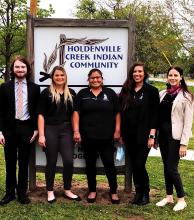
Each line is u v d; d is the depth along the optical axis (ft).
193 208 19.62
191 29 105.91
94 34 20.77
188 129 18.58
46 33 20.72
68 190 20.43
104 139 19.40
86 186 22.95
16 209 18.85
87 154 19.86
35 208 18.99
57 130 19.63
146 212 18.94
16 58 19.02
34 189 21.57
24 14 90.02
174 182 19.26
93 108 19.31
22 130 19.11
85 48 20.84
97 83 19.42
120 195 21.27
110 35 20.77
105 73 21.01
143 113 19.11
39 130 19.40
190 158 31.48
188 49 106.93
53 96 19.39
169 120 19.08
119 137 19.88
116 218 18.12
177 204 19.43
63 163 19.98
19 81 19.08
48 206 19.29
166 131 18.99
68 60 20.89
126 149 20.27
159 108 19.34
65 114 19.69
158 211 19.07
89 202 20.10
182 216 18.53
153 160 30.71
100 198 20.74
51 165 19.75
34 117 19.43
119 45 20.83
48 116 19.62
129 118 19.25
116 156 21.03
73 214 18.42
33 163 21.34
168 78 18.99
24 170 19.51
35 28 20.70
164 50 110.63
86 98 19.48
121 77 21.01
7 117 19.15
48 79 20.93
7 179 19.79
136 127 19.24
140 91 19.26
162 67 120.67
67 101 19.65
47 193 20.43
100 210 19.06
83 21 20.61
